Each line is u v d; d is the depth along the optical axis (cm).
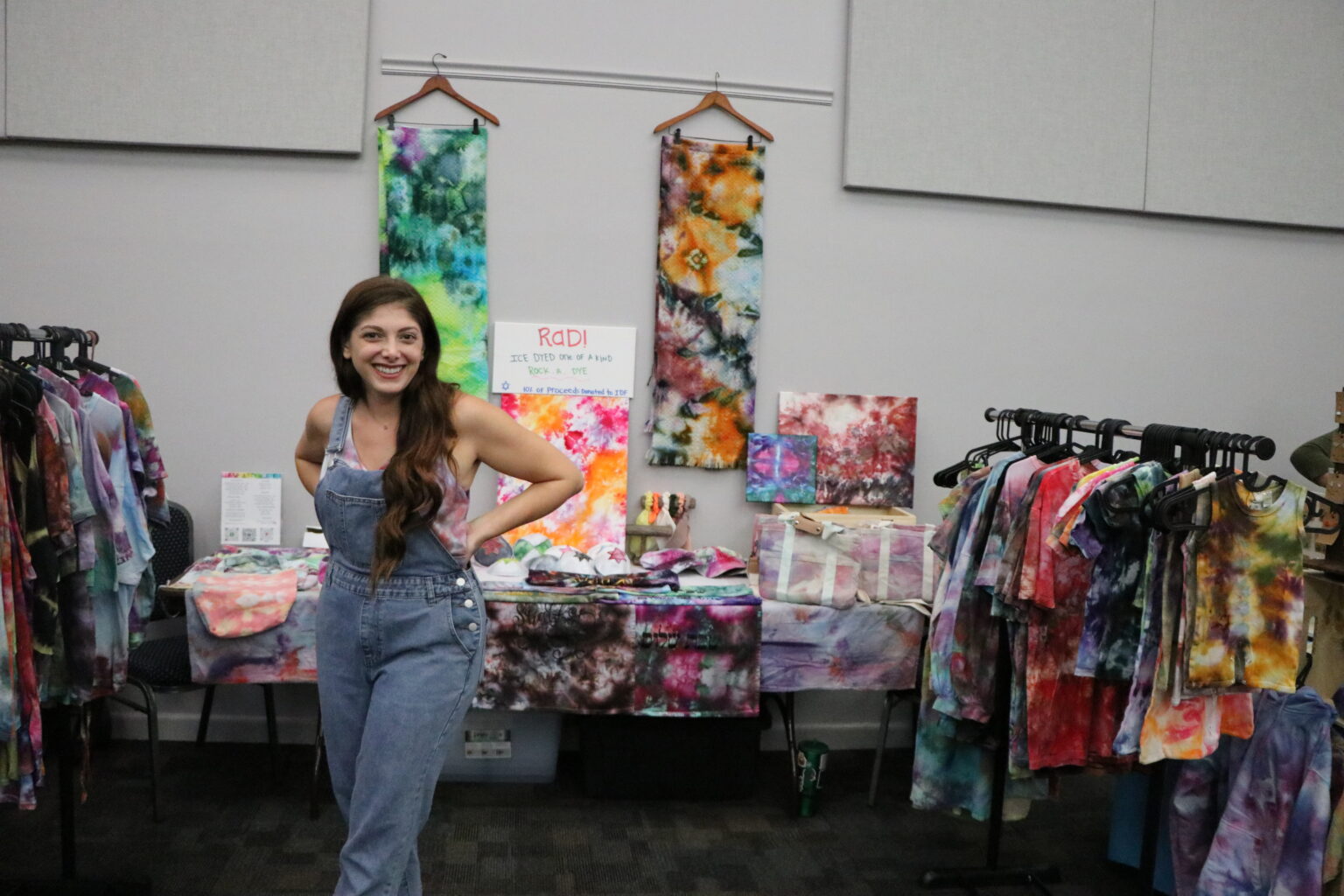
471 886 288
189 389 378
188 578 333
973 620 279
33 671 229
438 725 197
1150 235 422
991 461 355
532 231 387
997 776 291
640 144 390
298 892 280
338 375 204
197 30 366
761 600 339
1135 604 249
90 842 305
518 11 382
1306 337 436
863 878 303
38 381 234
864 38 393
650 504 387
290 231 378
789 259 400
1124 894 297
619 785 350
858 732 412
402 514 190
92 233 371
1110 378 423
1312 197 426
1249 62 419
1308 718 241
